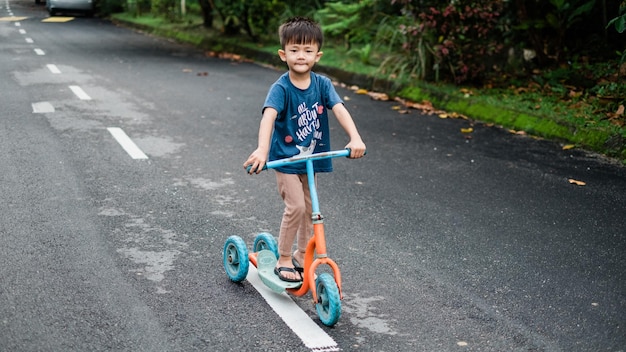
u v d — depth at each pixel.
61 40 19.31
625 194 6.55
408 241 5.23
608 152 7.95
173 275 4.51
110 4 29.27
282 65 14.88
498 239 5.32
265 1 16.61
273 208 5.88
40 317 3.88
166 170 6.87
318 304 3.94
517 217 5.84
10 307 3.98
